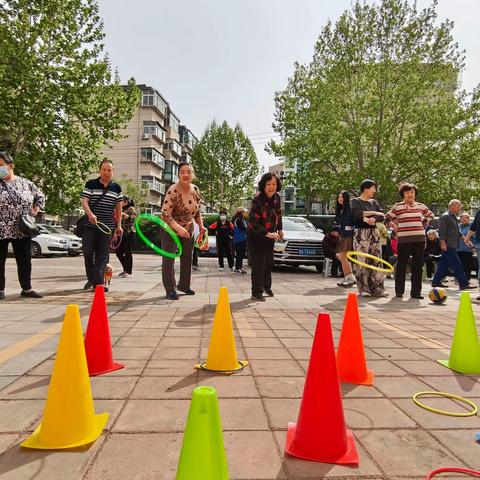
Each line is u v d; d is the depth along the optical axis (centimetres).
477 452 196
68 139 2120
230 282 928
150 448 192
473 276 1538
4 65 1903
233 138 5403
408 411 242
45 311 500
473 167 2298
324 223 2722
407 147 2347
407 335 432
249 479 170
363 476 174
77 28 2045
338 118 2462
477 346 319
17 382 271
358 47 2394
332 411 191
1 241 586
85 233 672
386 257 1270
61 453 187
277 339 400
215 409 145
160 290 720
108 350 304
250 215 635
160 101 5409
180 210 614
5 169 581
